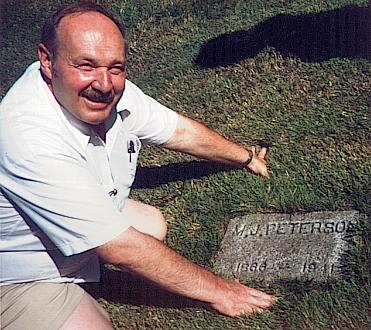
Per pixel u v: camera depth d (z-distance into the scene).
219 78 3.29
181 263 1.98
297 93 3.05
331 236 2.32
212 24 3.74
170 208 2.62
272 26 3.48
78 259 1.97
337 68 3.13
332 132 2.77
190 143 2.45
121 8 4.15
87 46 1.80
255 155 2.65
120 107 2.16
